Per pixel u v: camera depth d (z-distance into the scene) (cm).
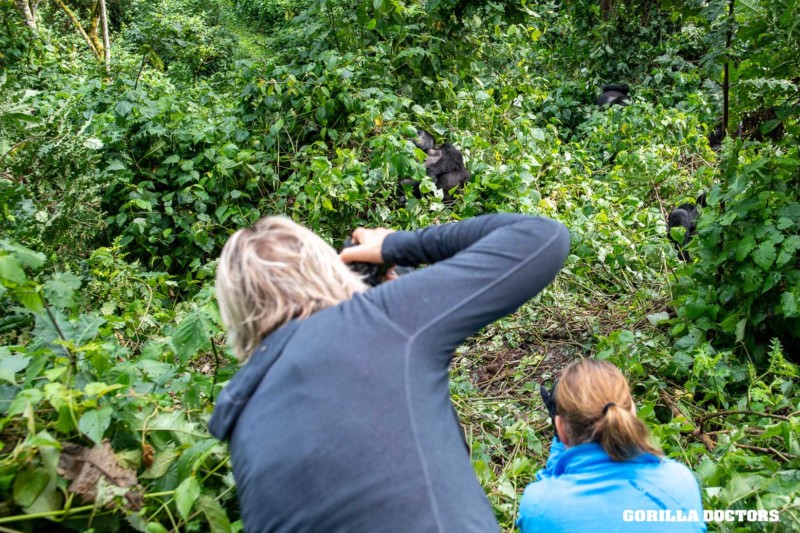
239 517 196
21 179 357
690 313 342
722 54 389
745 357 335
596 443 174
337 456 118
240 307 134
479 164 493
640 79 939
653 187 577
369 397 121
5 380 188
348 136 494
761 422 279
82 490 161
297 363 124
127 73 664
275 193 462
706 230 339
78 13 1481
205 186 460
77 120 479
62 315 208
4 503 158
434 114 554
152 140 461
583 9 1024
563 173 550
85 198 371
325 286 135
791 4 335
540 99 769
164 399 212
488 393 345
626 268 442
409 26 584
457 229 148
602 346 333
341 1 596
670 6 427
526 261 132
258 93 512
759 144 344
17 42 803
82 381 186
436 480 119
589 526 164
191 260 448
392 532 115
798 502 204
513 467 257
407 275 133
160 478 185
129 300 364
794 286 315
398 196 488
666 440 277
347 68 507
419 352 125
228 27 1800
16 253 188
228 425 130
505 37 711
